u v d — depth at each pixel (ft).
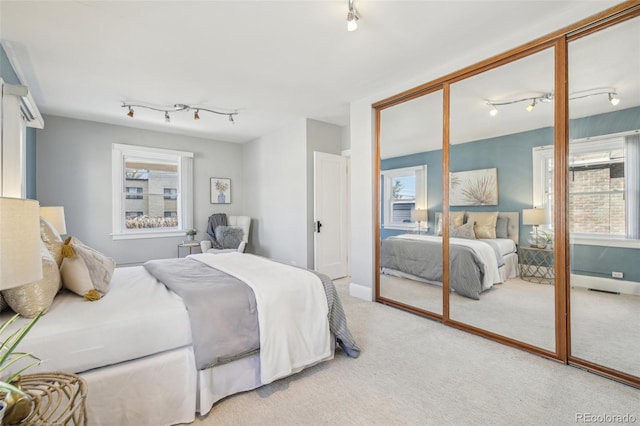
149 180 16.33
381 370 6.75
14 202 3.17
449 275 9.41
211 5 6.38
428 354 7.47
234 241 16.72
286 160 15.79
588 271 6.79
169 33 7.41
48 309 5.05
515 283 8.05
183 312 5.43
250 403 5.66
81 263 5.81
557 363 7.02
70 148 13.91
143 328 5.00
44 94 11.17
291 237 15.58
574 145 6.89
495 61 8.06
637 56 6.16
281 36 7.60
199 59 8.74
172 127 15.76
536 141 7.59
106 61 8.80
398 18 6.91
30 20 6.80
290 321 6.30
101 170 14.66
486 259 8.59
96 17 6.73
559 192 7.06
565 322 6.98
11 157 7.73
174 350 5.34
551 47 7.16
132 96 11.51
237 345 5.61
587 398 5.69
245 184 19.40
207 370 5.41
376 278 11.77
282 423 5.12
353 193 12.39
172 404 5.16
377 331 8.89
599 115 6.59
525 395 5.80
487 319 8.54
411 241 10.63
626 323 6.39
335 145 15.72
